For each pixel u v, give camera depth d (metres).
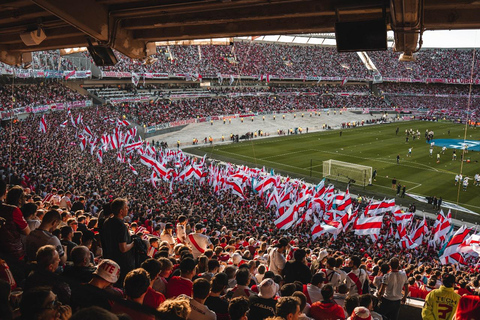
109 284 5.23
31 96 56.84
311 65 113.25
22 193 8.00
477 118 103.81
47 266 5.18
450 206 40.97
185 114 80.50
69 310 3.90
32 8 9.86
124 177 36.22
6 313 3.51
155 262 5.80
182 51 93.94
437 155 58.41
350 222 32.88
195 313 5.40
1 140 38.19
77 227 10.74
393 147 69.38
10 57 13.66
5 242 6.66
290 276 8.23
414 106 114.31
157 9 8.64
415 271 15.99
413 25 6.99
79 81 74.38
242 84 102.56
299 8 7.90
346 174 49.56
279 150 66.38
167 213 25.17
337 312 6.33
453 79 112.12
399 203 41.91
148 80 86.06
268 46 112.06
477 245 23.06
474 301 5.14
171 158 45.31
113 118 64.88
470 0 6.60
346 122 96.88
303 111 99.19
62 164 35.06
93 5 8.73
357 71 116.69
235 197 35.62
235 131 80.19
